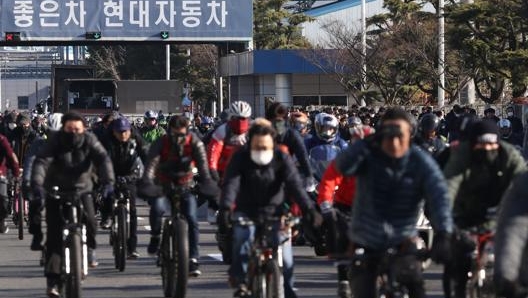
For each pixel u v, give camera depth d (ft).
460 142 68.69
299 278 101.40
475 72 330.34
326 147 108.68
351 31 404.98
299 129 121.80
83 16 304.30
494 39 302.45
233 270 73.26
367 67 377.71
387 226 59.31
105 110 354.13
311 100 477.36
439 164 75.56
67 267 79.05
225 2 304.71
